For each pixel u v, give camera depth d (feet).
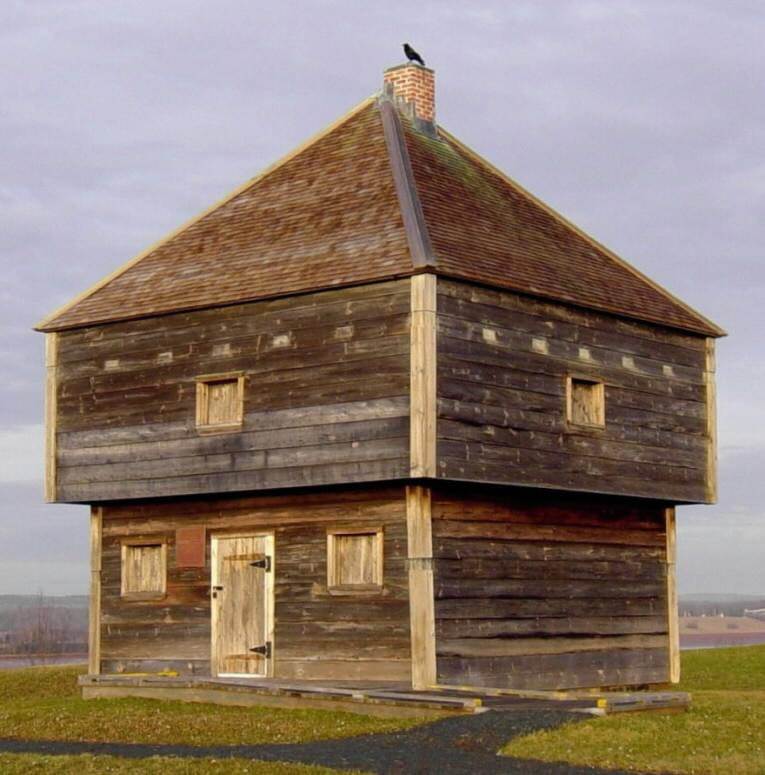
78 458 112.37
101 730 81.87
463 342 97.55
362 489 100.58
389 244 99.35
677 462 115.34
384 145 112.37
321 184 112.47
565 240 117.08
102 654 113.39
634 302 113.50
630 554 114.83
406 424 94.84
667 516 118.93
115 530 114.01
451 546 99.14
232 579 106.83
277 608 104.06
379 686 96.43
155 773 67.15
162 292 110.22
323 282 99.35
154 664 110.32
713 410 119.44
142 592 111.65
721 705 86.79
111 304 112.57
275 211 112.57
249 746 75.87
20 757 71.77
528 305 103.24
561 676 106.42
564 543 108.68
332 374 98.99
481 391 98.32
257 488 102.12
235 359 104.53
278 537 104.63
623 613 113.29
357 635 99.66
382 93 119.44
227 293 104.88
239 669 105.40
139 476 108.78
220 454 104.42
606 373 109.60
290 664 102.78
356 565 100.94
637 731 74.54
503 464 99.09
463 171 115.75
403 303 96.22
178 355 107.86
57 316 115.03
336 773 65.77
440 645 97.14
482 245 103.96
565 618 107.65
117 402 110.73
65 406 113.50
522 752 70.33
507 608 102.73
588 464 106.52
